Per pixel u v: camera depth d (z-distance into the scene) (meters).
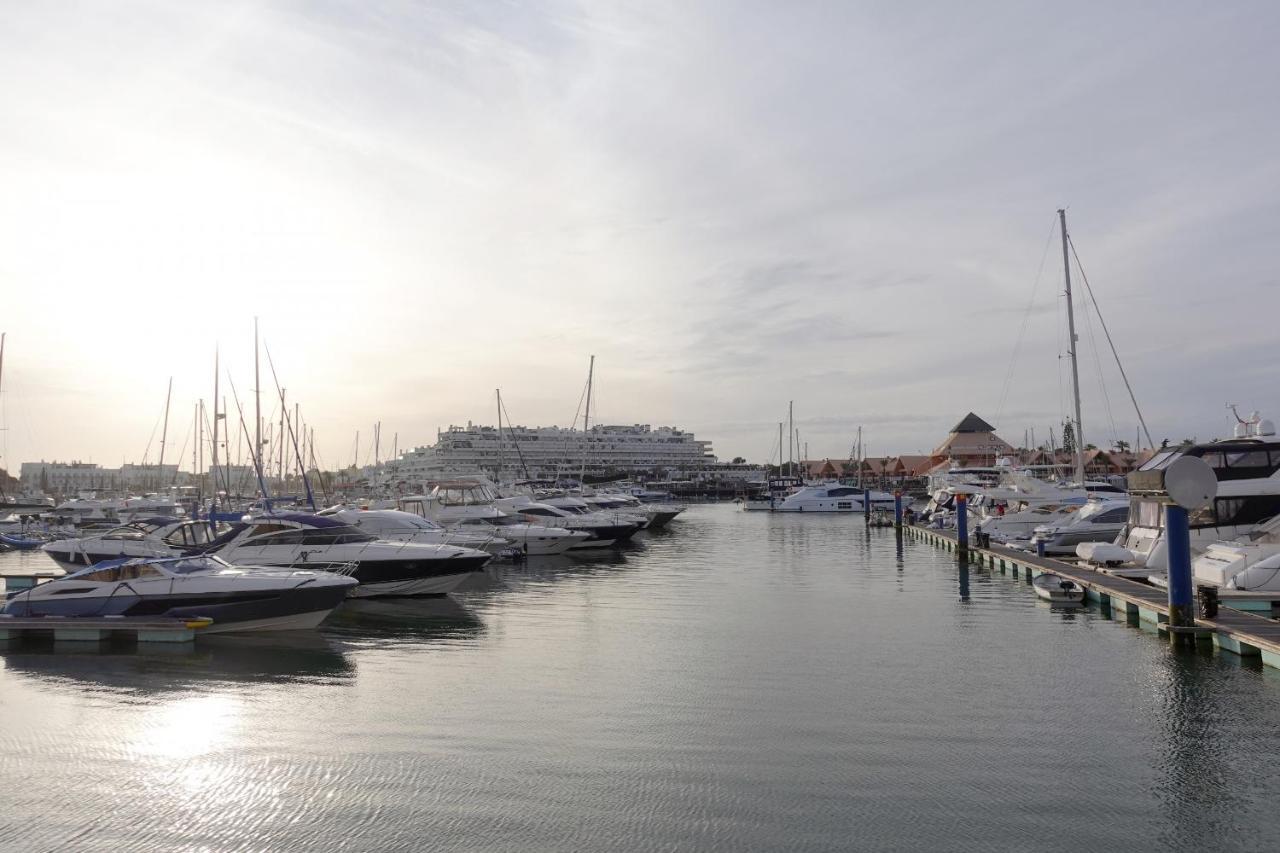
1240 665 17.03
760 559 40.78
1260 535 24.03
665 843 9.20
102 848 9.20
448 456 154.50
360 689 15.55
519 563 38.81
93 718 13.84
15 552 46.16
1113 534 36.66
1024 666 17.09
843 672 16.64
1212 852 9.05
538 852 9.00
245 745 12.41
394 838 9.35
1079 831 9.52
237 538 26.66
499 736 12.70
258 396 49.88
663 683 15.83
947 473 78.06
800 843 9.20
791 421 123.88
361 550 26.48
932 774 11.15
